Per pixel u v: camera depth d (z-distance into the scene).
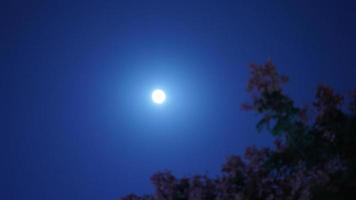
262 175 16.50
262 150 16.62
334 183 13.06
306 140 13.67
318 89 14.48
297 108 13.65
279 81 14.25
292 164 14.34
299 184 13.99
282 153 14.30
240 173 17.39
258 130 13.91
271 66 14.25
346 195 12.84
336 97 14.23
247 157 16.97
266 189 16.39
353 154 13.28
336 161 13.61
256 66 14.35
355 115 13.46
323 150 13.73
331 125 13.87
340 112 13.94
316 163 13.84
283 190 15.80
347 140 13.16
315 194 13.16
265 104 13.80
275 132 13.80
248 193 16.59
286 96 13.69
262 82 14.32
